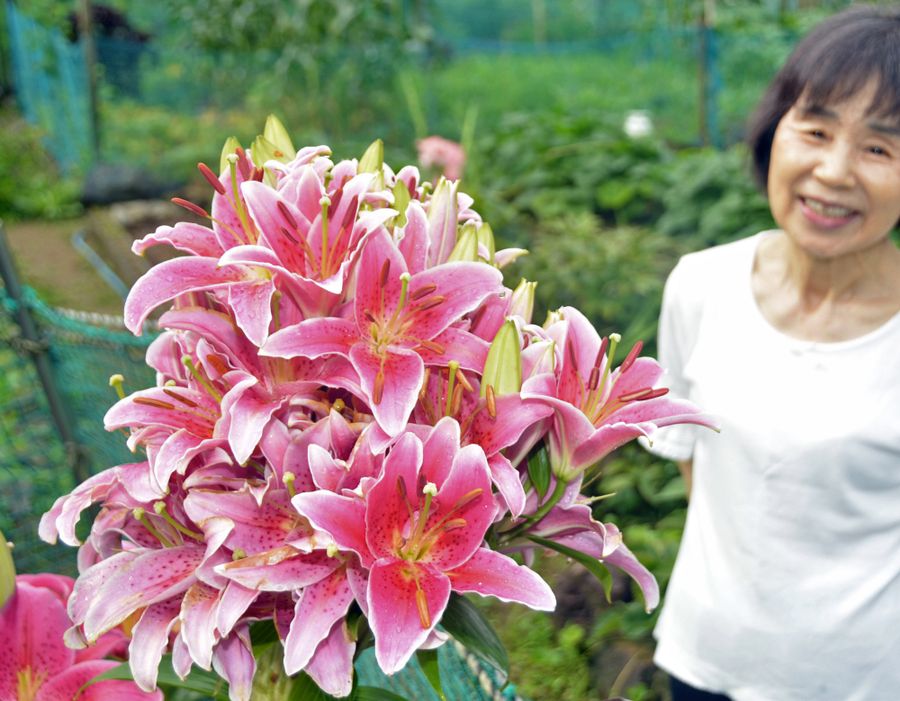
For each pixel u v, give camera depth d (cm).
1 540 103
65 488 265
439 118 933
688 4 945
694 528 196
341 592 87
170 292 92
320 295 93
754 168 186
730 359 183
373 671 139
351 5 793
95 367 247
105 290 608
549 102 989
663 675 302
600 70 1090
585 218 471
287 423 92
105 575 94
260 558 85
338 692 86
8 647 105
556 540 101
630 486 360
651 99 961
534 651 315
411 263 95
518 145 668
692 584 193
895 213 158
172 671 101
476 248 98
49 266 648
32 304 228
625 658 310
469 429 94
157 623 92
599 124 686
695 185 554
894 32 150
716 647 188
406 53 860
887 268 171
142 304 91
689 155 686
